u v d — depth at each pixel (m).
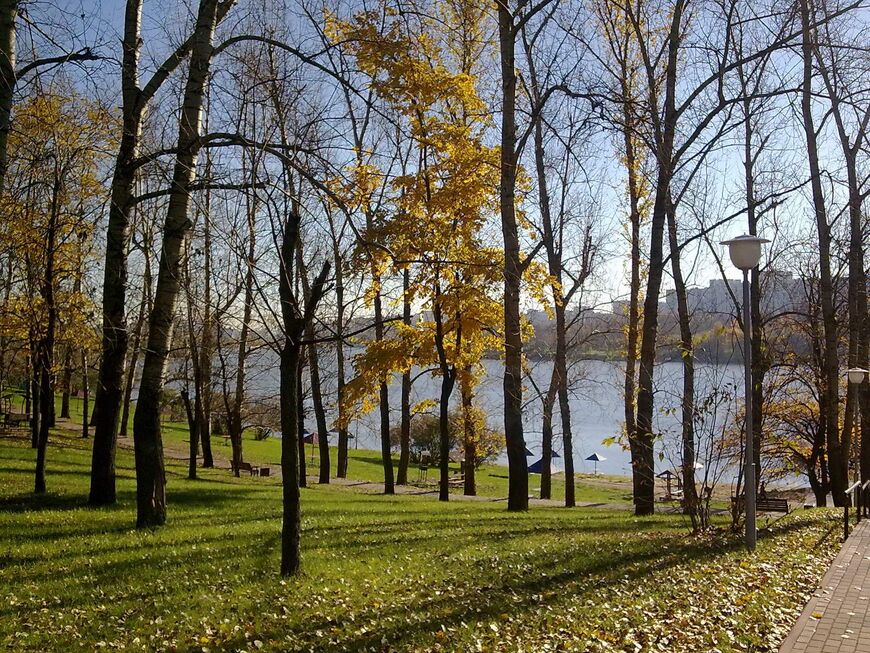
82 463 23.31
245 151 9.63
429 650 6.38
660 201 17.94
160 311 12.09
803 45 15.70
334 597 8.01
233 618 7.23
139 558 9.49
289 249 8.30
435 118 16.11
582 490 40.84
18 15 6.91
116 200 13.09
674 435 13.23
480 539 11.81
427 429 50.28
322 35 9.11
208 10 11.50
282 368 8.65
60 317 16.58
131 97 12.48
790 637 7.00
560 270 25.02
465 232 16.41
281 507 16.09
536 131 23.66
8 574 8.59
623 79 18.56
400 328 18.64
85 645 6.41
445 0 18.84
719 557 10.34
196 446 25.53
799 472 18.47
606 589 8.46
